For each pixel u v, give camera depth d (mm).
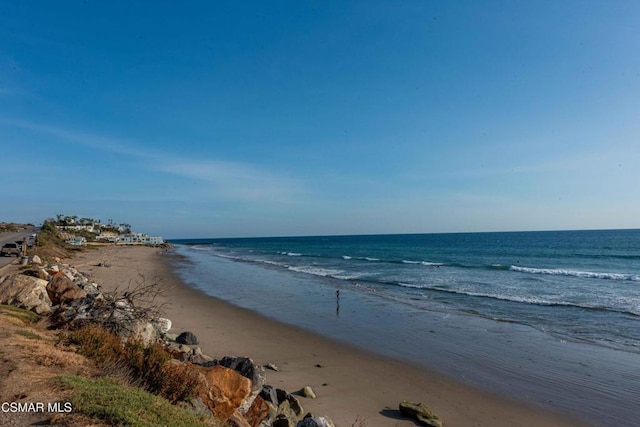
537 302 21781
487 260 51188
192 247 127625
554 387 10430
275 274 37625
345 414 8484
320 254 72188
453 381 10805
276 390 8320
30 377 5453
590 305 20938
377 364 12062
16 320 8648
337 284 29922
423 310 20078
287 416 7305
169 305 20547
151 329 9180
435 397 9773
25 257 25047
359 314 19203
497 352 13289
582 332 15773
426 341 14578
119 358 6746
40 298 10773
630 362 12266
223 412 6203
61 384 5312
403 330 16156
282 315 18969
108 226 157000
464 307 20844
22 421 4320
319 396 9414
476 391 10172
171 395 5895
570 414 8961
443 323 17344
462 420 8648
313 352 13133
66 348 7141
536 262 47156
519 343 14320
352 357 12680
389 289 27312
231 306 21141
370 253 71375
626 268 39156
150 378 6301
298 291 26562
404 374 11258
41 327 8703
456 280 31734
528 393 10062
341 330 16141
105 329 8352
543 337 15102
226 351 12688
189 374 6379
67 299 11086
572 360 12508
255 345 13672
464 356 12891
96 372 6180
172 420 4891
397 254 66438
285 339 14656
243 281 32156
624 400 9609
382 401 9320
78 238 83500
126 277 31828
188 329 15328
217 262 55000
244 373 7559
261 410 7055
